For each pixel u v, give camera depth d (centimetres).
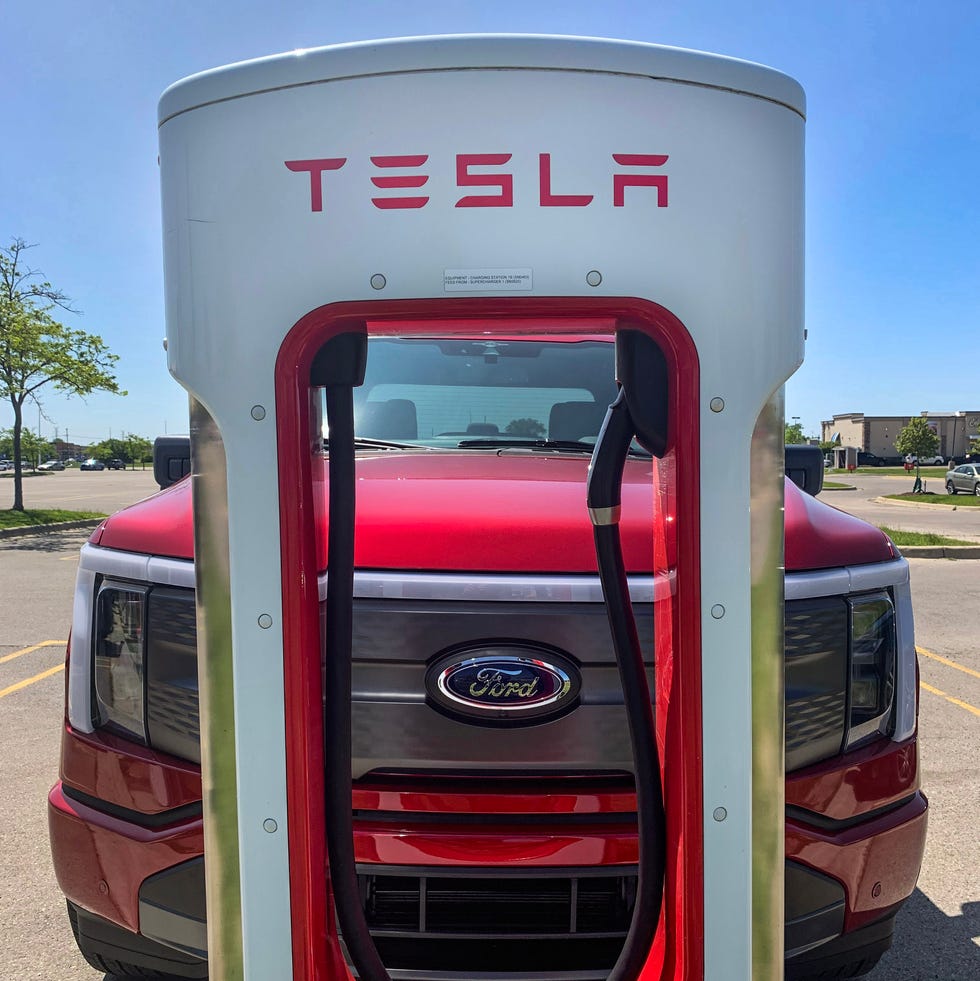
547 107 122
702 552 132
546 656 165
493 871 162
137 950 183
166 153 129
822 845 173
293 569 132
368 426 268
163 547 182
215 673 135
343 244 125
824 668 178
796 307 130
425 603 166
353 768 167
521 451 249
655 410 137
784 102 127
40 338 1784
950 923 276
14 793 363
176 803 174
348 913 142
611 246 125
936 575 992
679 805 139
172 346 131
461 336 281
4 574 1005
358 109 123
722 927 138
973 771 395
